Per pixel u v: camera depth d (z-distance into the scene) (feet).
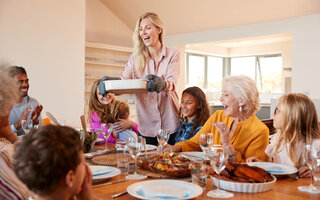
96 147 8.02
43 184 2.48
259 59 35.12
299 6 19.30
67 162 2.52
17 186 3.76
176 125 9.04
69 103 17.60
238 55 35.58
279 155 6.56
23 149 2.51
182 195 3.83
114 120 9.77
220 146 4.25
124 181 4.75
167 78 8.48
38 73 16.49
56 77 17.11
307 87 19.93
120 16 25.41
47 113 7.22
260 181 4.31
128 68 9.17
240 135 6.67
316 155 4.39
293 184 4.64
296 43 20.22
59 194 2.60
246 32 22.27
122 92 7.52
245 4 20.39
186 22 23.86
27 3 16.10
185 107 8.44
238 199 3.90
